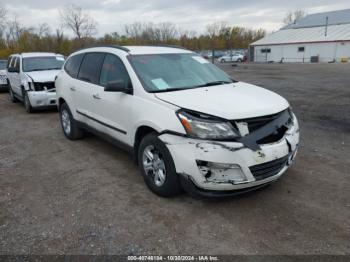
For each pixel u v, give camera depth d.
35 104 8.78
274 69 26.94
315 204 3.48
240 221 3.20
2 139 6.47
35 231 3.12
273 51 47.66
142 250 2.81
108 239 2.97
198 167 3.13
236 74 22.09
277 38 49.06
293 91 11.92
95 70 5.00
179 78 4.24
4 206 3.64
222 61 51.16
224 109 3.20
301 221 3.17
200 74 4.52
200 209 3.45
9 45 46.19
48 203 3.68
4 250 2.84
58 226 3.20
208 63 5.00
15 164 4.98
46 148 5.76
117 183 4.18
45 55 10.45
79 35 50.19
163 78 4.12
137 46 4.88
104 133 4.79
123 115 4.15
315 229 3.03
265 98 3.69
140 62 4.28
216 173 3.10
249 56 51.44
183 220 3.25
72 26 49.75
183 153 3.22
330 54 40.72
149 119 3.60
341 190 3.78
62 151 5.56
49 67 9.91
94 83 4.95
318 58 41.38
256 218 3.24
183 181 3.31
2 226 3.23
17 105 10.88
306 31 47.78
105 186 4.09
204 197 3.38
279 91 12.02
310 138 5.82
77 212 3.46
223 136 3.08
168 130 3.36
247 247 2.81
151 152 3.76
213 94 3.70
